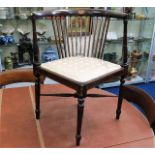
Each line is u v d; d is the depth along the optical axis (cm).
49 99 140
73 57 129
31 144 97
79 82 94
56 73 104
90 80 96
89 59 124
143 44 329
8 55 262
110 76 108
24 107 130
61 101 138
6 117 119
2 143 98
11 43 250
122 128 111
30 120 117
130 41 318
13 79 167
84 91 94
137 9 301
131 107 132
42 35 258
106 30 146
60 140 101
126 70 118
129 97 139
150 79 338
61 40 146
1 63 254
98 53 152
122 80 118
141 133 107
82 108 94
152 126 111
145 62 333
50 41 260
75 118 119
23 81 170
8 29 252
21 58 262
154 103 116
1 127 109
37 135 104
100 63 117
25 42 254
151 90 312
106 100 140
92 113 124
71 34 163
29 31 260
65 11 127
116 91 296
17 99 139
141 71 342
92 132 107
